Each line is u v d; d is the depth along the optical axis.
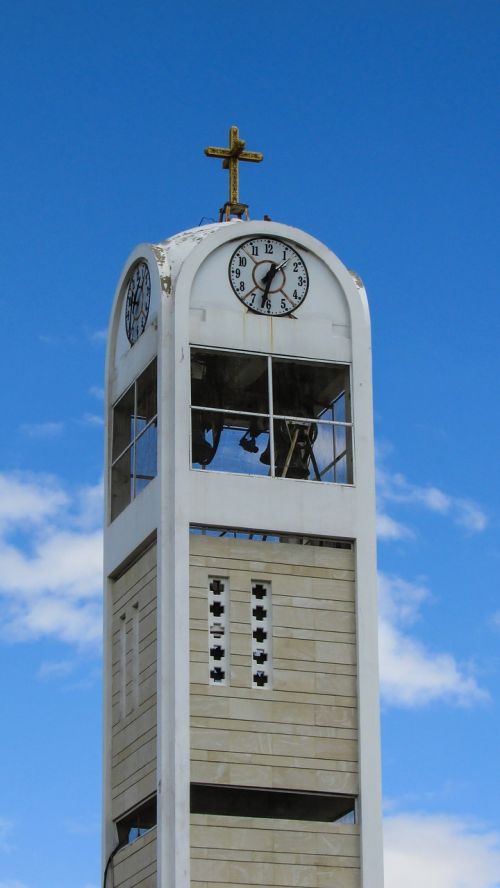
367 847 66.31
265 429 70.00
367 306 72.06
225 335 70.00
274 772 66.44
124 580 71.50
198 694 66.50
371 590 69.06
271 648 67.88
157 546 68.31
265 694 67.25
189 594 67.31
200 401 69.81
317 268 71.94
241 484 68.81
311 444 70.50
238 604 67.94
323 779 66.88
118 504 72.56
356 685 68.12
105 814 69.88
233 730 66.50
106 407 74.44
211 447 69.38
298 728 67.19
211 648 67.38
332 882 66.06
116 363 74.38
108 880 69.19
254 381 70.38
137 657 69.50
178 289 69.88
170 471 68.44
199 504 68.19
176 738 65.62
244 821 65.81
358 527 69.50
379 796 66.94
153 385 70.88
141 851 67.12
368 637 68.56
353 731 67.75
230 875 65.06
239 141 76.00
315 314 71.38
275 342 70.56
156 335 70.19
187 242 72.06
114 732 70.62
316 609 68.69
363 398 71.00
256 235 71.44
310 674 67.94
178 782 65.12
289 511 69.00
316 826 66.50
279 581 68.62
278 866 65.69
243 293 70.69
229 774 65.94
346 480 70.31
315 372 71.38
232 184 75.81
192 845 64.94
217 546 68.31
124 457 72.69
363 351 71.38
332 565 69.31
